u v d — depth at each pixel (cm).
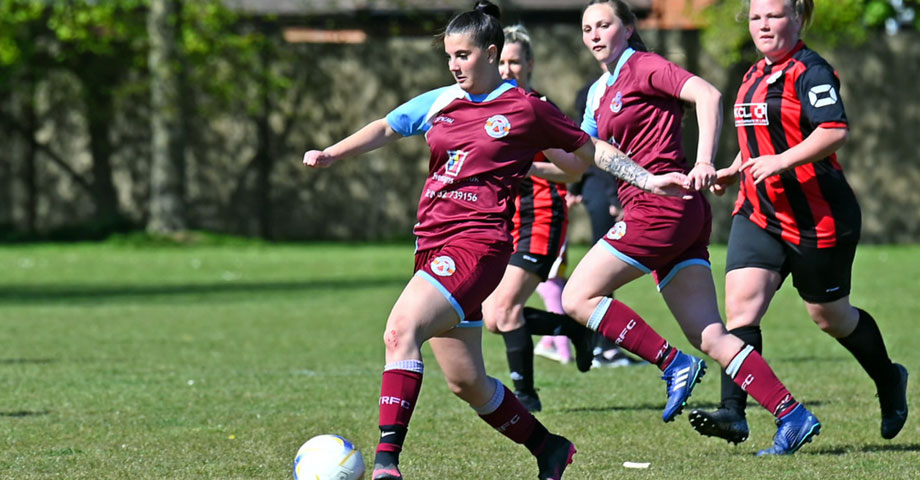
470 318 1576
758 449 1950
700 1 10669
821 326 1988
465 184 1552
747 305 1931
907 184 9000
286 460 1862
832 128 1775
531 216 2389
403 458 1881
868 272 6253
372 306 4834
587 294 1836
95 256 8056
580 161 1672
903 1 9638
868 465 1783
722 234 9200
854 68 8969
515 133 1548
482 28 1550
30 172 9775
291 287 5766
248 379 2838
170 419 2253
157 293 5500
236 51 9438
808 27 1891
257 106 9406
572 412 2355
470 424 2212
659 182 1611
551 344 3194
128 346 3550
